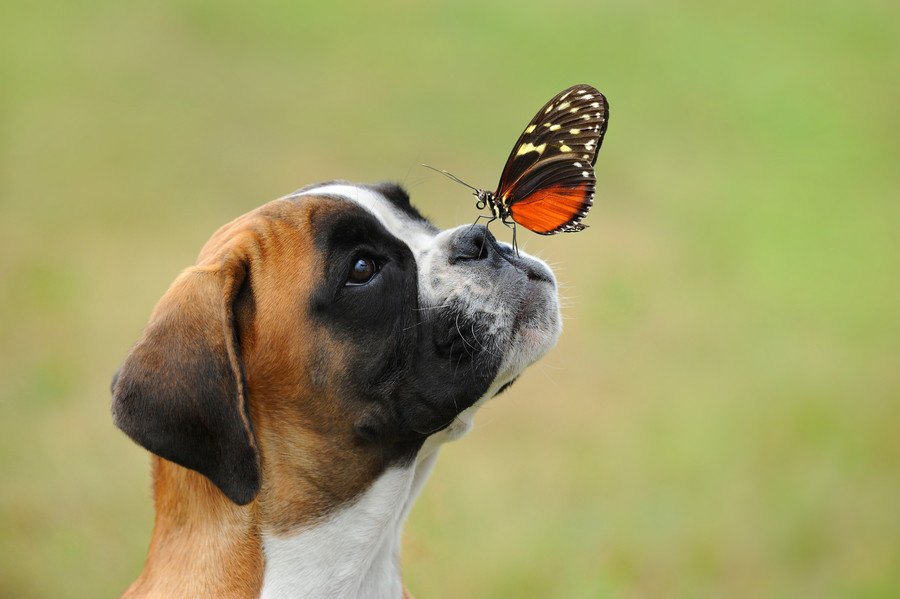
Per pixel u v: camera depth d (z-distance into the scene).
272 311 6.40
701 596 10.40
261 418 6.46
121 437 11.98
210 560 6.41
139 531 10.35
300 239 6.48
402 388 6.55
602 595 9.99
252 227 6.53
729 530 11.31
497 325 6.60
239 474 6.09
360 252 6.55
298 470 6.48
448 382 6.55
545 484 11.59
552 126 6.44
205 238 17.69
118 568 9.98
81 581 9.85
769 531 11.38
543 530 10.70
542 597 9.93
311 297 6.42
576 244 17.84
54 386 12.79
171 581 6.43
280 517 6.46
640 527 11.21
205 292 6.21
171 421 6.02
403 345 6.54
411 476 6.78
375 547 6.66
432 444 6.89
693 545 10.96
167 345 6.09
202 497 6.46
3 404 12.39
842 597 10.57
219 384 6.11
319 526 6.52
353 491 6.58
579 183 6.33
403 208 7.04
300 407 6.46
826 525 11.62
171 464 6.54
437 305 6.57
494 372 6.64
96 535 10.26
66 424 12.09
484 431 12.88
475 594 9.73
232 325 6.26
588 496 11.60
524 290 6.71
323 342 6.43
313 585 6.50
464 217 16.98
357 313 6.47
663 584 10.43
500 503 11.12
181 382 6.04
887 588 10.62
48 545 10.16
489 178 19.62
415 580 9.61
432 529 9.99
